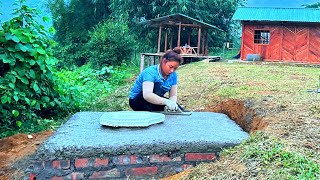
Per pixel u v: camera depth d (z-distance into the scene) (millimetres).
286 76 9930
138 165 3148
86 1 30547
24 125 5703
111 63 21125
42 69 5660
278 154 2926
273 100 5684
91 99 8242
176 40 27078
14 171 4055
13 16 5746
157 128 3650
